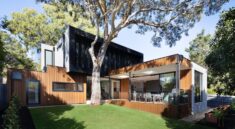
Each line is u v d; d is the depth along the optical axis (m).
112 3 17.31
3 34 30.50
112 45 24.03
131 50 27.14
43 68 20.89
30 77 17.38
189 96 17.17
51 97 18.42
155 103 16.95
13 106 8.21
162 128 12.81
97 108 16.47
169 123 13.93
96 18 17.78
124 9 19.25
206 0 17.30
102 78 24.38
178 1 17.89
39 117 12.96
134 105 18.77
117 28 18.00
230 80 9.91
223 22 10.23
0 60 12.47
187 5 17.83
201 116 16.25
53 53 22.08
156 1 17.81
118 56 25.69
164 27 19.77
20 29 33.25
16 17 33.56
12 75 16.38
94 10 17.45
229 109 14.41
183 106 16.05
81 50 21.31
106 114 15.07
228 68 9.17
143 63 18.89
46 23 34.81
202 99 20.00
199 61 36.28
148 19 20.06
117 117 14.52
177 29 20.55
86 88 21.64
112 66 24.48
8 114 7.88
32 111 14.09
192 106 17.05
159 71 20.34
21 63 30.98
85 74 21.50
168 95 16.45
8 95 15.89
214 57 9.59
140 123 13.45
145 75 23.06
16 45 32.66
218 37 10.14
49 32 34.06
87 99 22.14
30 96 17.12
